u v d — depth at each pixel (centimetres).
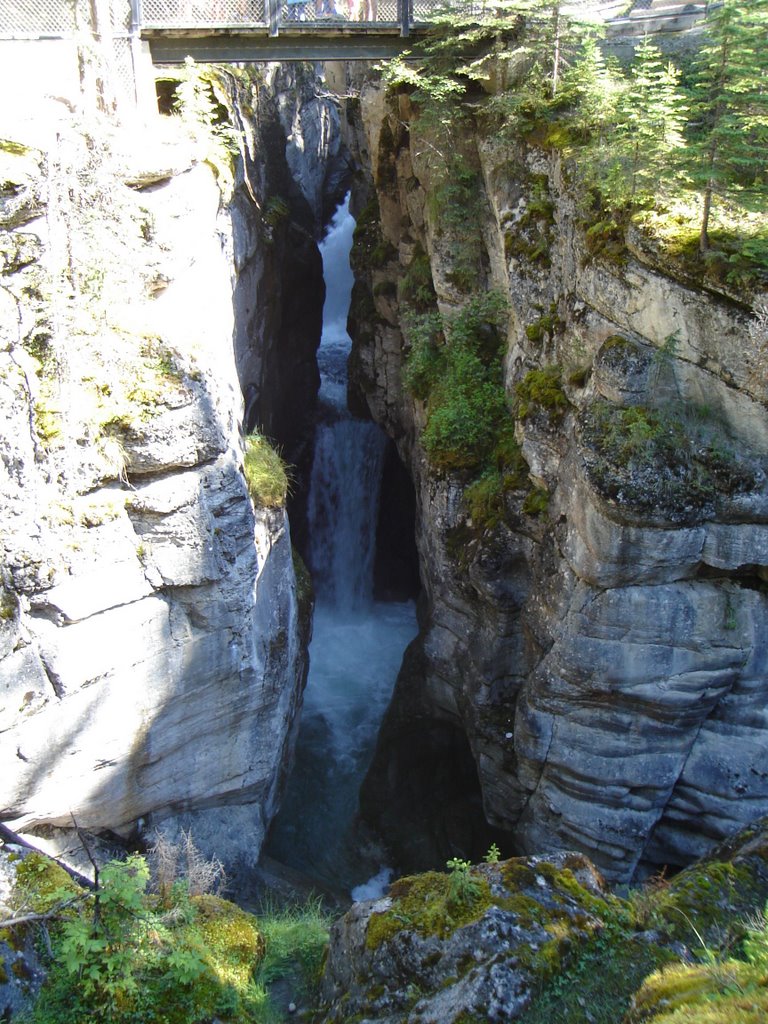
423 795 1498
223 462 1057
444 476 1409
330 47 1438
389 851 1460
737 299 952
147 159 1081
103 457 981
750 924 765
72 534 966
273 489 1220
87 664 1005
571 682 1123
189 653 1090
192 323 1142
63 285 972
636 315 1045
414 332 1569
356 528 2055
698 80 1241
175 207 1112
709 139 1006
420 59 1470
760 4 980
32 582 945
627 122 1088
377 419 1900
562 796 1195
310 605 1500
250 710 1195
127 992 787
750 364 961
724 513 1002
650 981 652
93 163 1009
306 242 2094
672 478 996
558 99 1275
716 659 1064
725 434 1009
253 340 1625
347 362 2023
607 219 1099
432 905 814
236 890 1211
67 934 794
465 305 1486
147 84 1302
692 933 791
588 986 738
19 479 928
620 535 1016
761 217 1013
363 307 1881
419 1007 734
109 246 1023
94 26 1173
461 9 1392
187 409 1022
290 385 2002
